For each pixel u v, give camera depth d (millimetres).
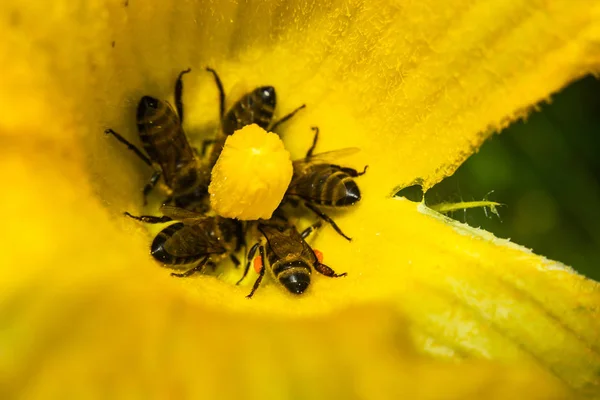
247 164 131
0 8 114
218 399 104
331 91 147
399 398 109
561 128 169
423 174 142
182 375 105
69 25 118
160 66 140
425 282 126
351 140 146
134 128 140
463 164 169
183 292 112
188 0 137
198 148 147
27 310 104
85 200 113
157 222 135
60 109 117
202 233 134
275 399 105
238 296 126
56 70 118
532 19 133
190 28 140
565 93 168
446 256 131
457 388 113
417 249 133
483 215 169
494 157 169
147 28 135
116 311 106
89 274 107
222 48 144
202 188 142
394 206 140
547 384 118
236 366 106
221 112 146
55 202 110
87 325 105
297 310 119
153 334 106
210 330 108
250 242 141
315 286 133
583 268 170
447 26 137
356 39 144
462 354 118
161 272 115
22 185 109
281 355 108
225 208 135
